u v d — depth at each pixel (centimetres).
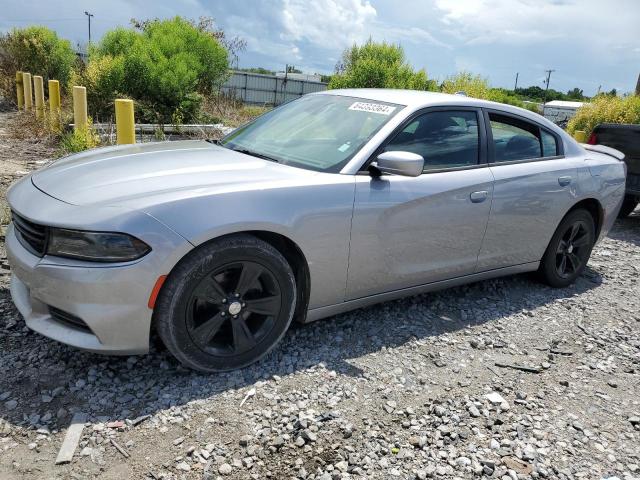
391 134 358
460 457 260
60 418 261
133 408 272
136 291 267
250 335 310
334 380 313
